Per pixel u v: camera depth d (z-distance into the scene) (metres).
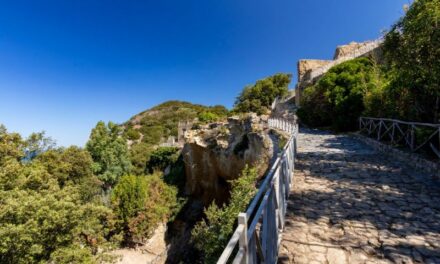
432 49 7.37
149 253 19.77
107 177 34.28
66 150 28.03
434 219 4.28
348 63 20.80
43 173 17.16
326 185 6.32
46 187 16.20
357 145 12.16
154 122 101.44
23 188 15.20
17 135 20.62
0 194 12.62
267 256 2.85
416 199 5.18
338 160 9.00
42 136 24.36
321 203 5.18
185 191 25.77
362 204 5.06
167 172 33.03
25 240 10.36
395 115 10.53
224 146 20.17
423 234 3.81
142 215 19.72
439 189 5.69
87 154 29.88
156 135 80.62
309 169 7.93
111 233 19.27
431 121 8.59
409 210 4.68
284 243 3.71
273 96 43.59
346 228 4.10
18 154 19.62
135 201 19.62
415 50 7.86
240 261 1.72
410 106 9.50
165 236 21.58
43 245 11.48
